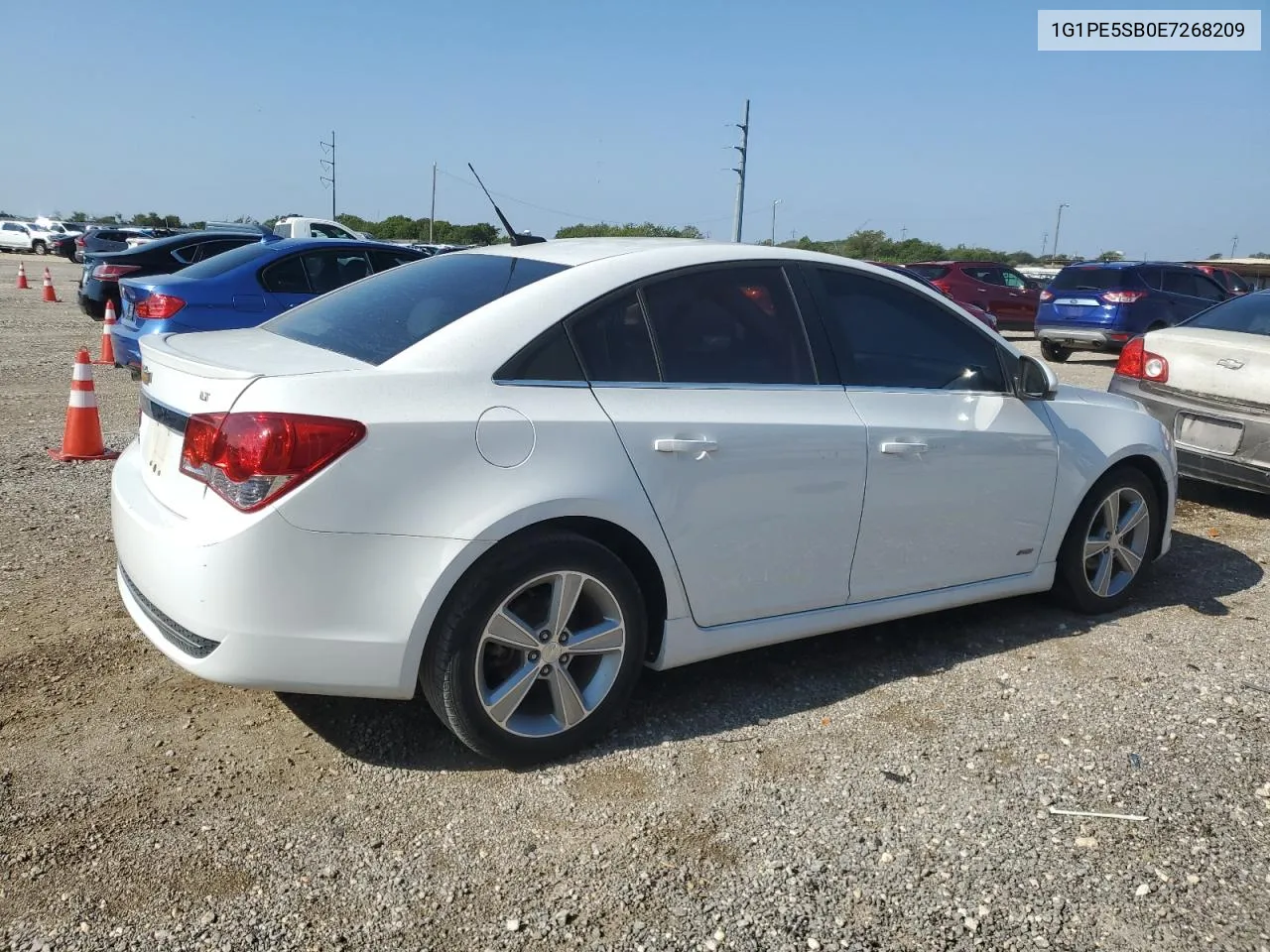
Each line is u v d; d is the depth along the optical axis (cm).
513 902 258
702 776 320
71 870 261
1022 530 429
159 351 333
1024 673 405
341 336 334
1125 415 472
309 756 322
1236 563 565
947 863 281
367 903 255
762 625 363
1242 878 280
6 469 645
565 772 320
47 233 4919
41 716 335
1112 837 296
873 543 382
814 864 279
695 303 350
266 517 274
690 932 250
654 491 324
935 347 408
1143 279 1575
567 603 314
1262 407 621
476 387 301
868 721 361
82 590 441
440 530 289
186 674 370
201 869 265
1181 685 399
